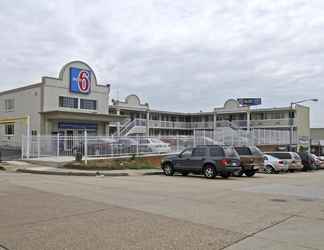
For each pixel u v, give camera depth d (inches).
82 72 1685.5
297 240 286.0
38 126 1560.0
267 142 1817.2
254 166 908.0
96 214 368.8
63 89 1617.9
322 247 267.9
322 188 632.4
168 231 304.7
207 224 332.2
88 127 1681.8
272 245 271.6
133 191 544.1
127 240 276.8
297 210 409.1
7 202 434.3
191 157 845.2
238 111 2517.2
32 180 693.3
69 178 762.2
